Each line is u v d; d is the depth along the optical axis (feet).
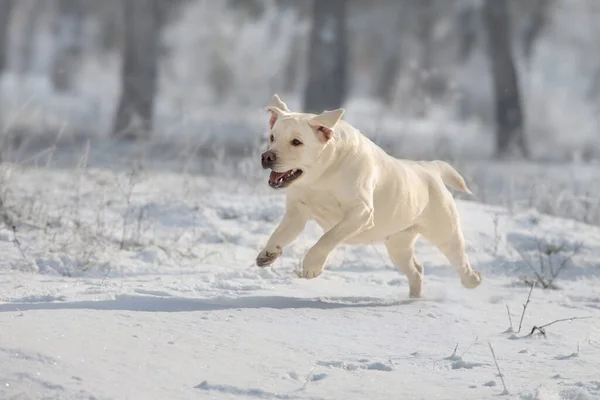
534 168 98.53
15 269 37.09
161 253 42.06
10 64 263.90
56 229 44.04
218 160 67.05
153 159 71.97
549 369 26.48
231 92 213.25
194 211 51.19
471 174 68.85
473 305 35.42
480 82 194.80
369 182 32.94
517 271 45.21
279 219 51.83
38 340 24.67
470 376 25.38
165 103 196.65
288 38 210.38
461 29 177.37
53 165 62.64
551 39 210.79
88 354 24.18
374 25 190.49
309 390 23.16
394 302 35.04
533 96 192.34
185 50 218.38
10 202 47.21
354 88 233.76
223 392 22.66
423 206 35.70
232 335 27.45
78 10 226.99
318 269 32.30
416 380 24.68
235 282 36.37
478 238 50.60
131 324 27.48
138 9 156.25
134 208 50.60
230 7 208.95
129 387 22.38
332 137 31.96
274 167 31.50
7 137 69.72
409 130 126.11
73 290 32.73
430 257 46.70
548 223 55.88
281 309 31.58
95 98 199.41
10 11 243.19
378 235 34.76
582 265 46.68
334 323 30.37
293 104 200.13
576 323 33.04
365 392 23.31
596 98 211.41
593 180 83.20
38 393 21.58
